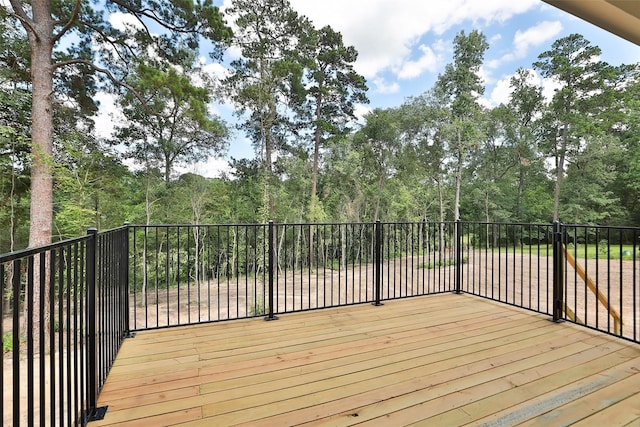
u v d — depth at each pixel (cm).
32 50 741
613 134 1931
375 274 400
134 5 893
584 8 197
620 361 233
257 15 1465
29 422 108
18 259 100
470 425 162
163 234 1407
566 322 318
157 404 180
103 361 204
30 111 848
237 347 259
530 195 2119
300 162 1747
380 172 1969
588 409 175
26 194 902
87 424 162
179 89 837
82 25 923
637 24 212
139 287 1300
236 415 170
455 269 455
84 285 173
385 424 162
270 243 336
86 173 917
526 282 902
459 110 1780
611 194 1855
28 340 108
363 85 1848
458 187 1809
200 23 927
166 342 270
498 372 216
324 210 1753
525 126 2180
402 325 311
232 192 1677
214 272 1406
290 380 206
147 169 1432
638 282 846
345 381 205
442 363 230
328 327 306
